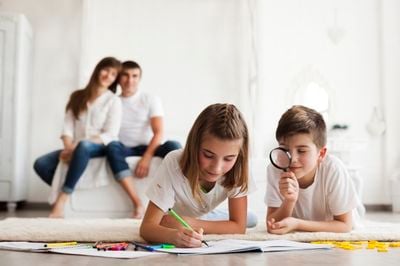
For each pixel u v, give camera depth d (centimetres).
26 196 411
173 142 284
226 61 439
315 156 145
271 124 437
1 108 385
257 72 424
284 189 145
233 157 121
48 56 427
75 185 272
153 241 128
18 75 388
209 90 438
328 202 157
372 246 123
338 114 441
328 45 446
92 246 120
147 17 439
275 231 144
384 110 438
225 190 141
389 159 432
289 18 446
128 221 215
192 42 441
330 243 131
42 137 420
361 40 446
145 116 299
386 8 441
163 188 134
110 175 281
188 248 114
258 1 431
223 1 441
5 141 383
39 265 92
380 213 382
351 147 397
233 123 118
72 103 292
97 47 434
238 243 123
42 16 429
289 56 444
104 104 287
